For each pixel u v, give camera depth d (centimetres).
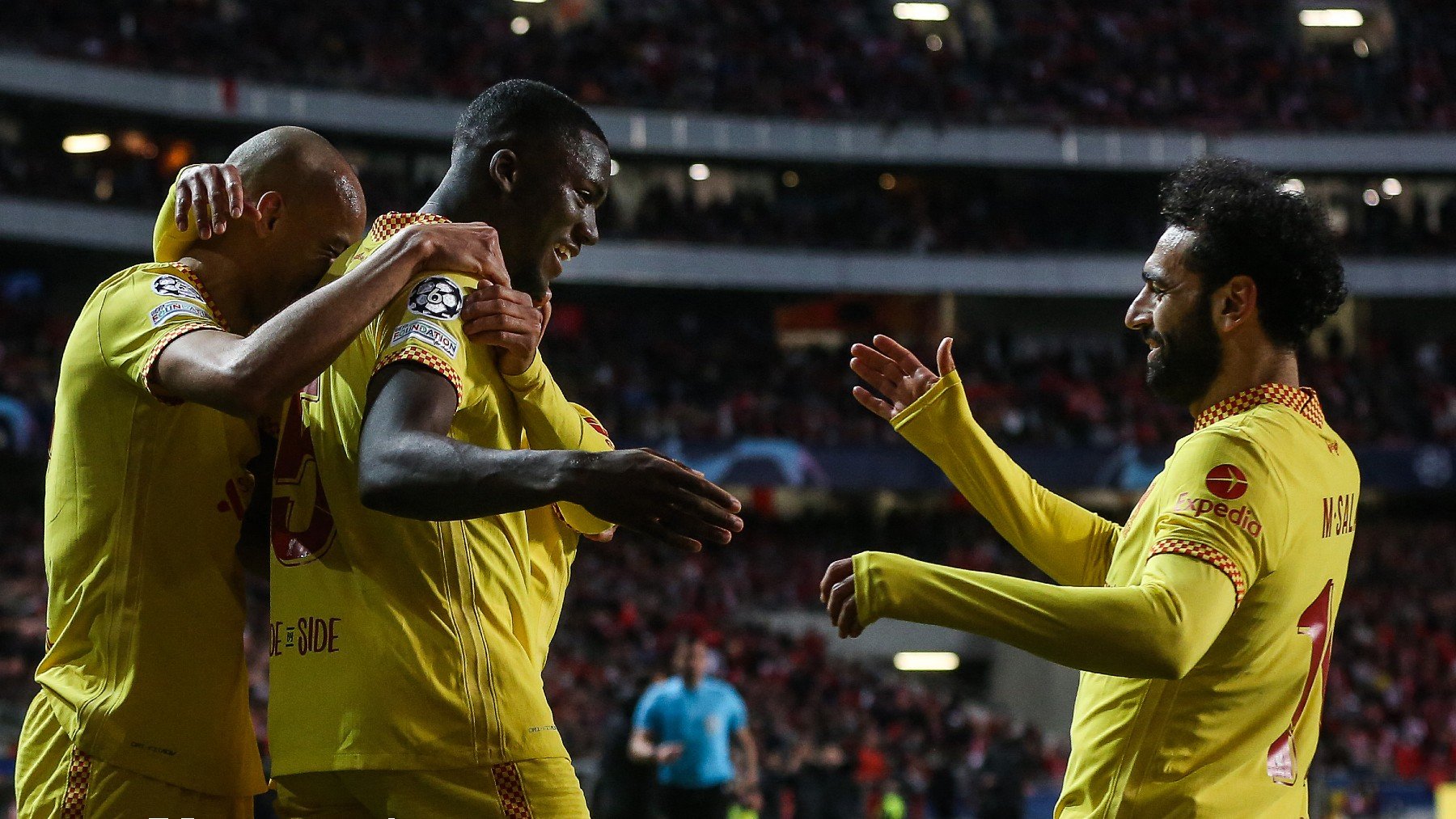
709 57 3039
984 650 2442
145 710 244
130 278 244
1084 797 249
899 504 2838
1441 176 2972
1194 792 239
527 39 2953
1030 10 3319
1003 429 2659
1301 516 238
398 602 225
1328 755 1841
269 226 254
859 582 223
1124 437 2683
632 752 769
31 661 1608
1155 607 216
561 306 2991
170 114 2473
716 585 2339
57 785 246
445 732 224
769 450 2592
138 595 245
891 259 2875
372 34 2845
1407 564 2527
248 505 261
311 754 227
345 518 227
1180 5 3369
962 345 2961
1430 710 2053
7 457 2131
